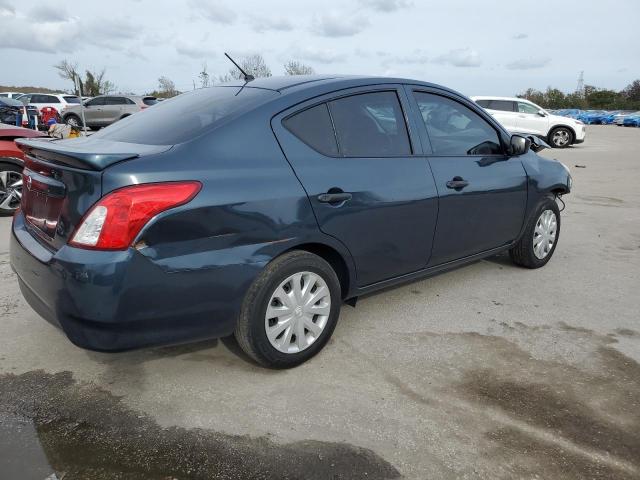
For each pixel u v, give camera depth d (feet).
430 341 11.23
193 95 11.54
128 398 8.97
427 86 12.41
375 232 10.68
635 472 7.37
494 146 13.92
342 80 10.92
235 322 9.06
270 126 9.49
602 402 9.04
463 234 12.85
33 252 8.73
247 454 7.59
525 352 10.81
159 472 7.22
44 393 9.08
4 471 7.16
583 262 17.16
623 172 41.39
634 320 12.52
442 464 7.46
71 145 9.80
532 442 7.95
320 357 10.47
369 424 8.32
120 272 7.69
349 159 10.34
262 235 8.93
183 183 8.14
